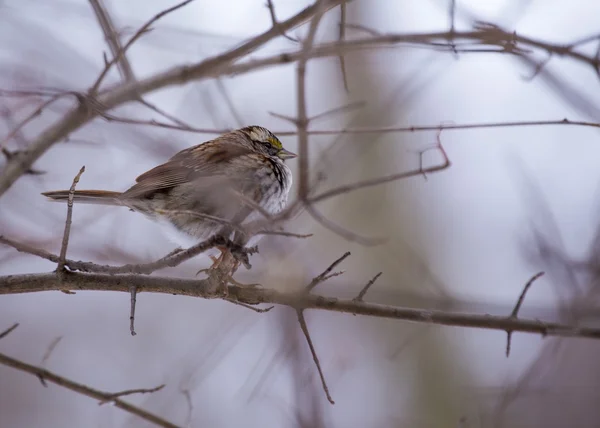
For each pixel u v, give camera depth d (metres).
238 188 9.55
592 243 10.71
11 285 7.68
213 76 8.90
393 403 14.17
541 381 12.76
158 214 9.64
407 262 15.41
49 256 7.66
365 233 15.82
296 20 8.33
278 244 11.61
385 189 16.16
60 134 8.97
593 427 13.00
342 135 9.60
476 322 7.70
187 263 11.16
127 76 9.11
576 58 8.59
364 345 14.38
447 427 13.87
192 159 9.87
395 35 8.44
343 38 8.50
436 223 15.99
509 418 13.09
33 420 13.76
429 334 14.74
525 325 7.64
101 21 9.07
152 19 8.51
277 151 11.20
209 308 14.83
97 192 9.60
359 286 12.94
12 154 8.95
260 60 8.59
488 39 8.41
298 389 10.86
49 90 8.73
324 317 14.05
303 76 8.32
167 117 8.77
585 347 13.67
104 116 8.53
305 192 6.81
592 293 10.41
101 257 10.26
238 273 11.41
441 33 8.47
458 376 14.46
